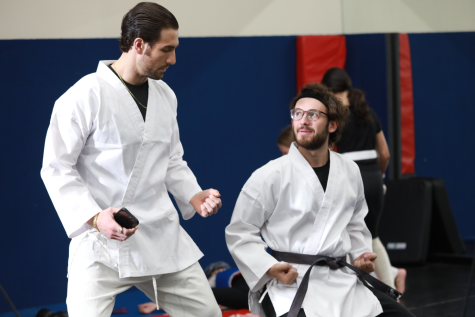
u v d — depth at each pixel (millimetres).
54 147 3750
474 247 9406
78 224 3688
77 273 3848
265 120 8953
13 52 7090
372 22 9430
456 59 9758
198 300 4129
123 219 3549
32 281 7266
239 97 8703
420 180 9492
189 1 8383
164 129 4062
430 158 10078
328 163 4547
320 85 4492
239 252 4387
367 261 4426
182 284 4125
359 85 9703
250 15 8930
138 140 3900
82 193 3750
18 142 7160
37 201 7285
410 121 9734
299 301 4113
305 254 4363
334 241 4363
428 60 9695
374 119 6586
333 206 4402
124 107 3877
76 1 7543
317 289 4246
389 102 9617
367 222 6375
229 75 8602
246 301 6336
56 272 7402
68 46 7391
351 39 9664
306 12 9469
